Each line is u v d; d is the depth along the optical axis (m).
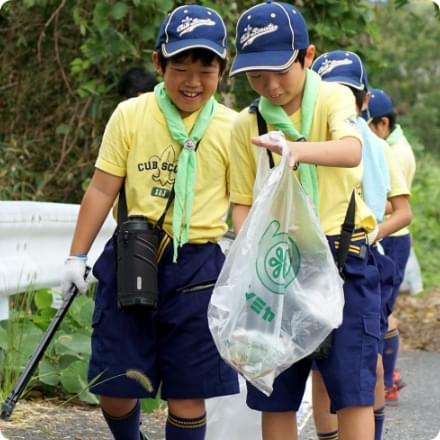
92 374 11.73
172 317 11.52
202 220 11.56
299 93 10.88
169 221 11.56
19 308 16.86
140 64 23.52
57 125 26.12
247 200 11.29
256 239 10.38
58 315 11.73
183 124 11.57
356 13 24.39
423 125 57.62
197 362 11.50
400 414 17.66
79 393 14.90
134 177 11.60
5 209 16.11
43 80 26.14
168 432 11.77
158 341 11.70
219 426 12.96
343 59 13.35
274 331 10.41
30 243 17.09
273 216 10.48
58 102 26.17
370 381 10.84
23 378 11.42
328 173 10.84
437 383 20.48
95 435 14.32
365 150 13.04
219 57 11.28
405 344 25.23
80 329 16.80
